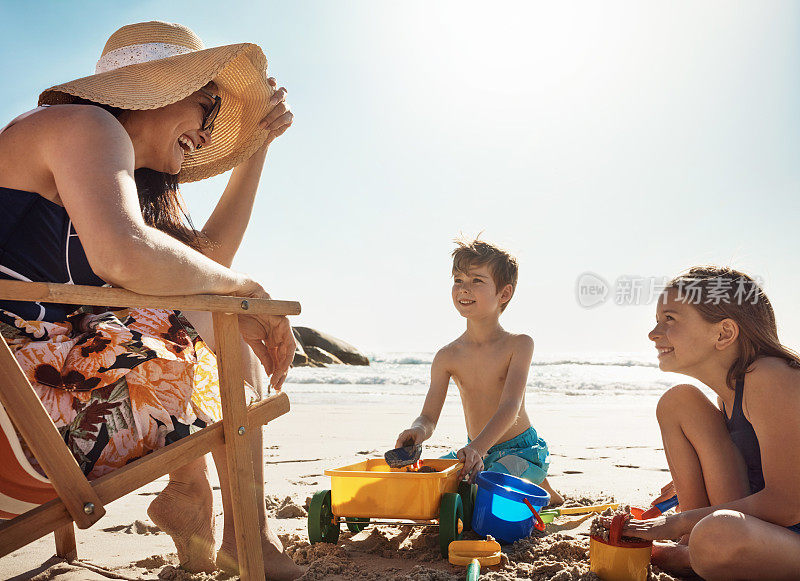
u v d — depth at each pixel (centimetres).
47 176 154
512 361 308
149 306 137
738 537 170
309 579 191
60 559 215
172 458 144
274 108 244
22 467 131
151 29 211
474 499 265
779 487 181
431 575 195
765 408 186
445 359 329
